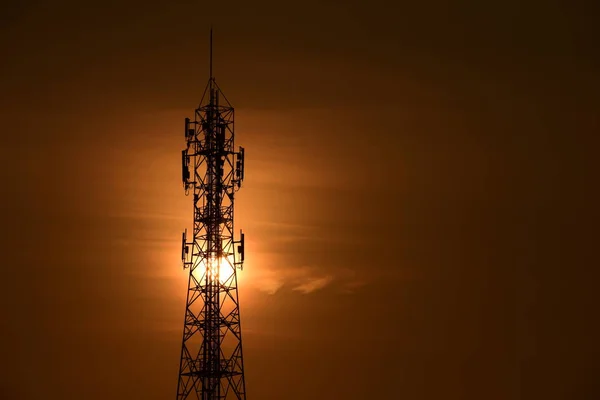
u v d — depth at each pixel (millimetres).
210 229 68000
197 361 68312
